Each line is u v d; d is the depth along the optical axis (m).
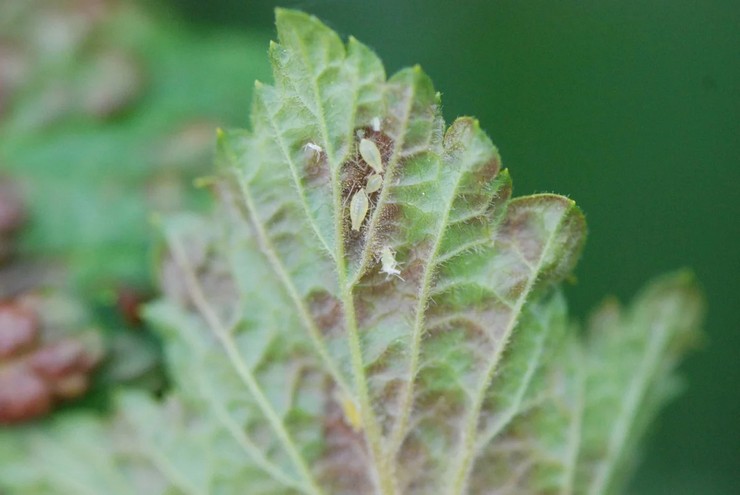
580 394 0.14
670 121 0.18
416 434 0.14
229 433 0.14
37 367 0.15
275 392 0.14
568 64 0.18
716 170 0.18
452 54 0.17
